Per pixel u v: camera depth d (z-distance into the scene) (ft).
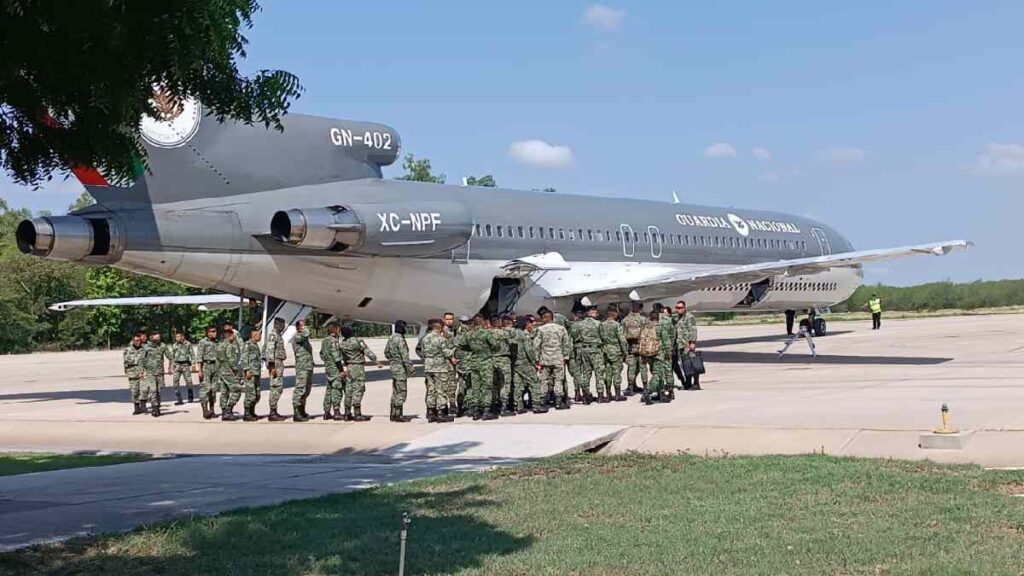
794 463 40.19
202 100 31.53
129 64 27.55
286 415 68.44
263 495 38.50
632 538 28.22
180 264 75.10
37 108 28.76
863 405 58.23
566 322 75.36
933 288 346.13
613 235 108.68
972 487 34.24
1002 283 351.46
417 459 48.49
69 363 165.37
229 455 53.42
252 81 31.96
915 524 28.76
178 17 26.71
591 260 105.70
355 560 26.89
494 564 25.88
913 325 201.16
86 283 259.60
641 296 105.09
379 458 49.39
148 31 27.07
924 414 52.95
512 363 64.49
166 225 73.36
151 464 49.19
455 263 91.45
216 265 76.89
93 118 29.35
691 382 73.41
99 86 27.50
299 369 64.59
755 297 126.93
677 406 63.00
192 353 80.64
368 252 81.46
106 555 28.40
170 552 28.50
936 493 33.24
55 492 40.65
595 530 29.58
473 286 93.81
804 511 31.09
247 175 78.84
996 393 63.16
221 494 39.06
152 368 71.05
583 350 67.92
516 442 51.11
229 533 30.48
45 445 59.67
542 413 63.98
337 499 36.01
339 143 84.94
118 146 30.42
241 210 77.56
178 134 75.05
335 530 30.58
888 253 94.38
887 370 86.84
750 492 34.58
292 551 28.04
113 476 45.14
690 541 27.58
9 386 106.73
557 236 102.27
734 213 127.34
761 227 128.98
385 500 35.45
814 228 138.41
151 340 71.77
